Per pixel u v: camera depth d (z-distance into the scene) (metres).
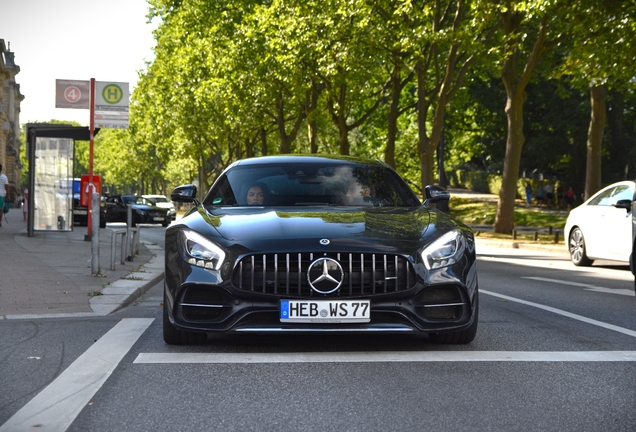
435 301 5.91
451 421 4.20
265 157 7.94
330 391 4.84
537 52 27.97
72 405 4.51
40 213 20.88
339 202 7.04
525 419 4.24
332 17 28.66
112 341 6.49
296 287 5.77
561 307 8.88
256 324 5.81
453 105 37.88
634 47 20.64
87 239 20.50
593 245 15.88
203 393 4.79
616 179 49.50
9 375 5.25
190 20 43.31
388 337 6.68
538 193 54.72
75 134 20.84
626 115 49.47
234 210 6.73
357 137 62.47
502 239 27.30
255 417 4.28
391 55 29.22
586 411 4.40
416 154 51.75
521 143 28.98
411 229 6.14
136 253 17.08
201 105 48.19
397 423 4.17
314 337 6.68
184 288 5.93
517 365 5.58
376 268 5.82
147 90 60.22
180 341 6.27
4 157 69.00
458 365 5.58
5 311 8.11
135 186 124.62
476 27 25.47
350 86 34.47
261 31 34.16
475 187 73.44
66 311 8.19
